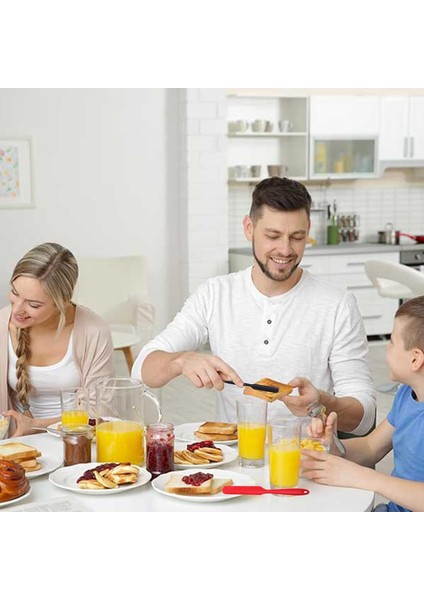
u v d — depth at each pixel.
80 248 6.48
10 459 1.92
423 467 2.01
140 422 1.98
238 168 6.87
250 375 2.52
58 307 2.41
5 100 6.13
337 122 7.05
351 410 2.28
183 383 5.94
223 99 6.58
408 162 7.35
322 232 7.50
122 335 4.93
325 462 1.86
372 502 1.75
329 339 2.48
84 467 1.92
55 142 6.31
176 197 6.75
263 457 1.97
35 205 6.30
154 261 6.73
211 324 2.57
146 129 6.58
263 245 2.35
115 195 6.55
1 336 2.49
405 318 2.02
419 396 2.05
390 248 7.09
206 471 1.87
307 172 7.01
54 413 2.57
